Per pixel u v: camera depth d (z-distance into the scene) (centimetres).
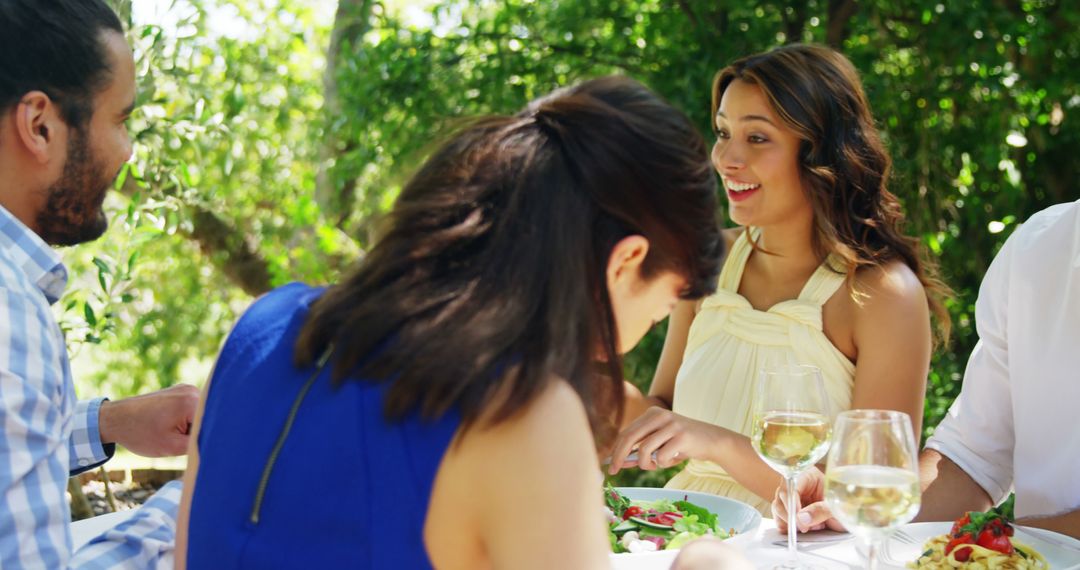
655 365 522
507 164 114
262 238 707
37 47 156
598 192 113
